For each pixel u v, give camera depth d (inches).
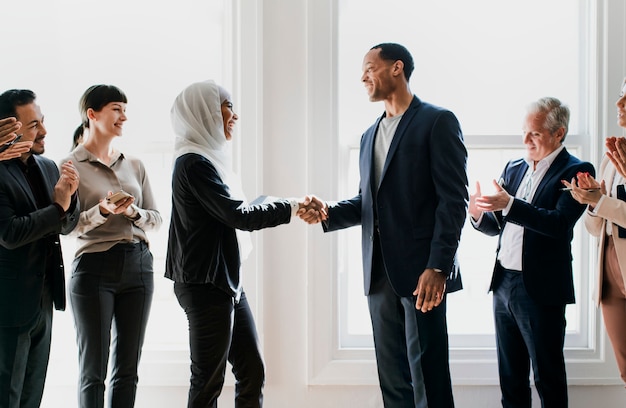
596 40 120.0
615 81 119.4
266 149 121.4
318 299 119.8
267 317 121.3
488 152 125.4
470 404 120.2
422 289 90.8
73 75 129.0
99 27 129.0
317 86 120.1
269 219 95.7
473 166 125.7
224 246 93.9
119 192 98.8
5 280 90.4
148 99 128.5
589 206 99.0
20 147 89.5
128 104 128.3
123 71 128.9
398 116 100.7
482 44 126.8
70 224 96.5
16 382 90.6
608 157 94.5
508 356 106.9
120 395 101.1
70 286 102.3
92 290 100.3
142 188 112.7
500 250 107.7
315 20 119.9
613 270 101.4
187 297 92.5
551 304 100.4
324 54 120.2
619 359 104.3
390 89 99.2
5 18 128.3
